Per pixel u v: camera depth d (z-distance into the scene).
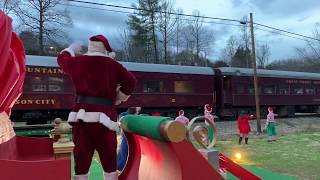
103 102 3.51
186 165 3.26
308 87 32.59
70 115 3.52
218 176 3.32
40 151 4.92
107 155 3.55
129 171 4.54
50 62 20.34
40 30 38.22
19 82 4.42
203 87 26.44
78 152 3.51
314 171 9.02
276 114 31.20
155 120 3.38
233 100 27.45
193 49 62.81
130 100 22.83
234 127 22.67
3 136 3.91
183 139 3.22
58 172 3.09
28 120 20.05
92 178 6.00
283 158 11.08
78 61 3.55
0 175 2.98
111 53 3.69
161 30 56.75
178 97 25.03
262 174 7.36
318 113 34.22
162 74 24.42
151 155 4.07
